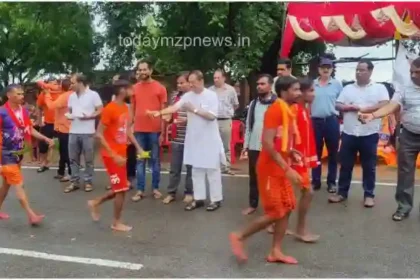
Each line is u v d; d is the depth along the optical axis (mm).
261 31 11492
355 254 5199
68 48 15852
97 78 15453
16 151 6230
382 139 10617
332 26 10133
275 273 4691
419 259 5051
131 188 8406
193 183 7047
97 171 9977
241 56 11711
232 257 5129
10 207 7234
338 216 6645
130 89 6062
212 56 12602
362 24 9938
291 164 5254
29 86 15766
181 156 7406
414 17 9406
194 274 4680
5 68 21594
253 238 5758
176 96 7785
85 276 4637
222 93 9227
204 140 6855
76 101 8203
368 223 6324
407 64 10359
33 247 5461
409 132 6406
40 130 10289
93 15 14422
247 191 8234
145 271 4758
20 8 15594
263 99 6508
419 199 7559
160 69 12773
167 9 12672
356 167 10164
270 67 13250
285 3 11172
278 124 4695
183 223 6398
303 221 5605
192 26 12484
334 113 7738
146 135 7676
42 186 8711
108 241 5664
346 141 7203
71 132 8250
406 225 6230
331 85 7703
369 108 6992
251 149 6648
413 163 6477
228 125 9367
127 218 6648
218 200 7035
